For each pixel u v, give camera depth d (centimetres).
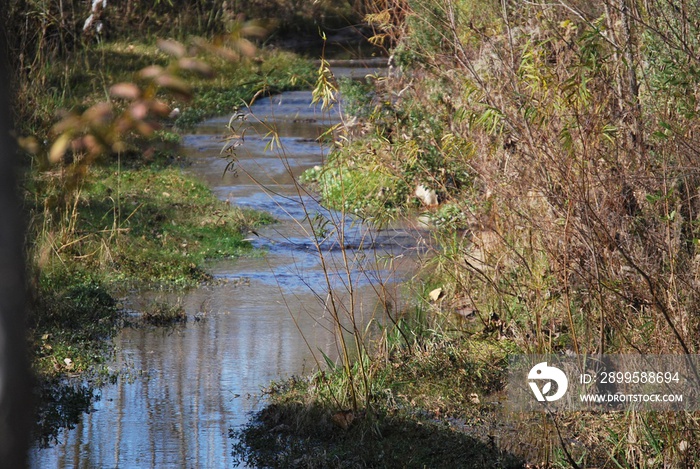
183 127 3500
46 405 1092
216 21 4988
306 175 2606
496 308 1396
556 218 1067
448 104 1638
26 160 1520
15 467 347
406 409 1094
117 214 2002
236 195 2420
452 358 1240
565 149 979
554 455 972
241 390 1157
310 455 959
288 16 6078
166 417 1070
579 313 1202
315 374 1153
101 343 1334
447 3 1353
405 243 1886
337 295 1593
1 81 349
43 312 1388
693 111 884
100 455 959
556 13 1191
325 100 1098
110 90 391
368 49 5916
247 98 4134
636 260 951
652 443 890
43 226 1550
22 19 1677
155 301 1539
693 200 973
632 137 1030
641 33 1069
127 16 4772
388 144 1399
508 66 1152
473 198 1398
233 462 948
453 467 941
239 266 1800
